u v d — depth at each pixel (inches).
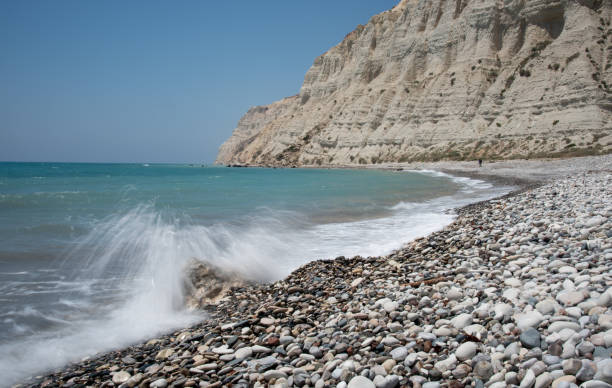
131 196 1108.5
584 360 134.3
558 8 3095.5
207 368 189.2
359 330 208.4
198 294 327.0
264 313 260.1
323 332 212.4
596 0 2945.4
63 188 1459.2
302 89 5556.1
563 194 632.4
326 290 301.9
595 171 1293.1
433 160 3097.9
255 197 1066.7
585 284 200.2
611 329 147.3
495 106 3095.5
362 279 310.0
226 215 725.9
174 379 181.5
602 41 2746.1
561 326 160.4
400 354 170.4
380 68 4525.1
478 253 329.7
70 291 327.3
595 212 389.7
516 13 3324.3
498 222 462.6
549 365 140.7
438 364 159.2
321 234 551.2
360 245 481.4
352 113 4345.5
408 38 4138.8
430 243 415.5
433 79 3686.0
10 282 343.0
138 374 191.5
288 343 208.4
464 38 3627.0
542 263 259.6
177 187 1507.1
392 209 805.9
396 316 213.6
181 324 277.6
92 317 280.4
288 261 420.5
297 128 5162.4
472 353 160.9
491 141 2903.5
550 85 2800.2
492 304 204.1
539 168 1867.6
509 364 148.7
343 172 3100.4
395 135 3715.6
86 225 612.4
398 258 378.0
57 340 244.5
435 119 3452.3
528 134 2699.3
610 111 2449.6
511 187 1203.2
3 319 268.7
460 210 716.7
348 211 778.2
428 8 4099.4
